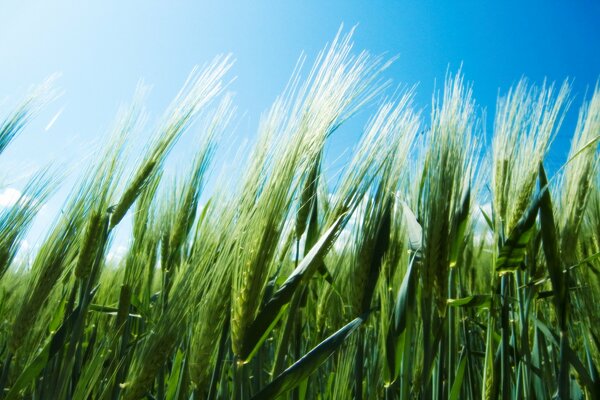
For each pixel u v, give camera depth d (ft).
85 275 1.22
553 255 1.10
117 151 1.33
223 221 1.06
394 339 1.06
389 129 1.15
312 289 1.60
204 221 1.32
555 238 1.10
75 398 1.05
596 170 1.34
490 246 1.86
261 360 1.19
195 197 1.53
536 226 1.28
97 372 1.11
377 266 1.09
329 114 1.02
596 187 1.46
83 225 1.26
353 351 1.28
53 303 1.44
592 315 1.29
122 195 1.27
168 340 0.91
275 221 0.90
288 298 0.90
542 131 1.31
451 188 1.09
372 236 1.11
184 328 0.95
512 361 1.36
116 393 1.22
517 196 1.27
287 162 0.94
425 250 1.05
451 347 1.19
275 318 0.89
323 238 0.95
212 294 0.91
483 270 1.86
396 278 1.48
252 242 0.90
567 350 1.08
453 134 1.14
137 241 1.49
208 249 1.04
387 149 1.17
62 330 1.15
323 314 1.36
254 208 0.93
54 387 1.13
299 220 1.22
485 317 1.78
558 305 1.09
